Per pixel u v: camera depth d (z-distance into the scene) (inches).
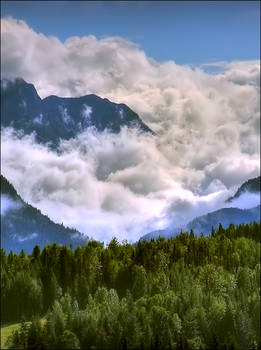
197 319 6633.9
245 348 6574.8
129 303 6899.6
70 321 6358.3
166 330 6264.8
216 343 6205.7
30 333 6107.3
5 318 7519.7
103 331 6195.9
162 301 7150.6
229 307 6860.2
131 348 5989.2
